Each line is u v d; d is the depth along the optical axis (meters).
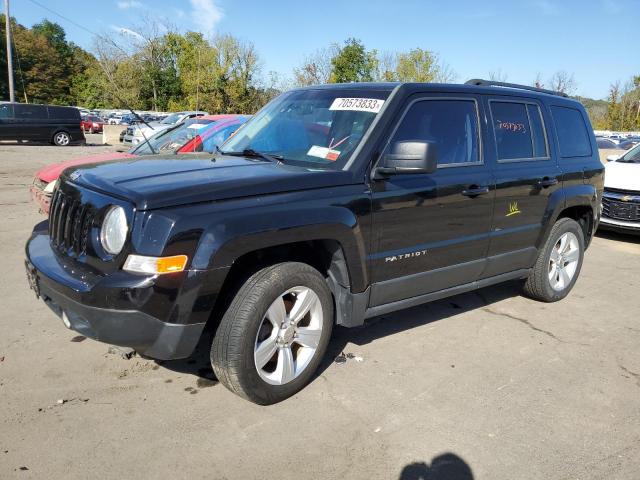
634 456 2.92
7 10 36.72
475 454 2.88
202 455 2.77
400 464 2.78
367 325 4.58
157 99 46.88
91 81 65.31
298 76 35.16
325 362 3.85
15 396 3.23
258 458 2.77
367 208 3.41
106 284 2.73
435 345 4.23
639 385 3.72
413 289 3.90
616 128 48.16
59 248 3.26
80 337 4.05
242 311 3.00
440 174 3.87
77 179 3.27
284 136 3.97
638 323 4.88
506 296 5.49
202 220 2.79
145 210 2.74
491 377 3.74
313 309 3.36
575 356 4.14
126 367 3.63
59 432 2.90
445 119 3.99
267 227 2.95
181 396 3.31
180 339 2.82
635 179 8.01
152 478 2.59
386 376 3.68
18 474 2.57
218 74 41.00
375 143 3.53
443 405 3.35
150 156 4.00
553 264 5.21
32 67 69.19
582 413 3.33
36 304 4.66
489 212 4.23
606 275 6.45
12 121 22.78
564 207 4.97
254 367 3.08
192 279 2.76
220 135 7.79
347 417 3.17
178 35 45.88
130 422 3.02
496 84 4.82
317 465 2.74
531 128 4.74
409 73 37.62
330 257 3.45
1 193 10.29
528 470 2.77
